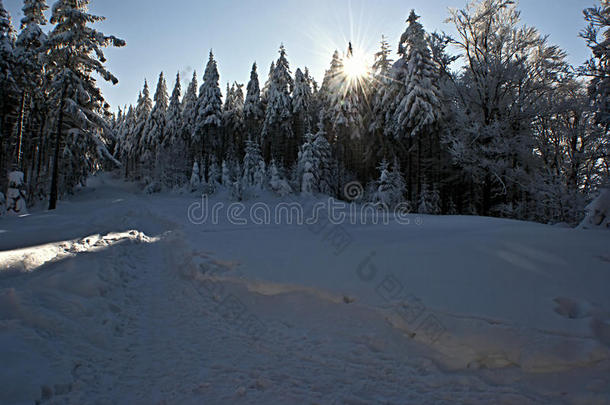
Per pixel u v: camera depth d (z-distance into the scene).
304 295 5.00
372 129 30.11
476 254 5.48
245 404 2.87
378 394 3.01
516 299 3.90
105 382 3.19
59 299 4.56
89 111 20.48
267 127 43.88
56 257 6.72
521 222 8.81
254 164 39.50
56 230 9.62
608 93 10.37
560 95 16.11
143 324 4.71
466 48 18.28
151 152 48.88
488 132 16.34
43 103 23.47
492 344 3.32
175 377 3.32
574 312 3.62
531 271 4.57
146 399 2.95
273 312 4.82
